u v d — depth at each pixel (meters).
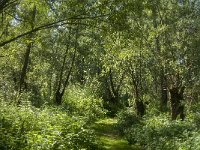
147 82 31.23
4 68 36.03
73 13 15.37
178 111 23.22
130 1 14.97
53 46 35.62
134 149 18.67
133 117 23.98
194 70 22.44
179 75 23.47
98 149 17.53
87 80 41.91
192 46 22.33
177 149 14.18
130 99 32.25
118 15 14.77
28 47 26.17
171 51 22.81
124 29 15.17
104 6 15.17
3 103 19.98
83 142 15.95
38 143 11.84
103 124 27.66
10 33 19.86
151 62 25.69
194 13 22.64
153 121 20.73
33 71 36.94
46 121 16.23
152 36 21.77
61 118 17.11
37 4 17.56
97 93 39.19
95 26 15.25
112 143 19.95
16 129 14.54
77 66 45.62
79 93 36.22
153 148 16.84
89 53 31.45
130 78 27.80
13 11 18.52
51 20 18.62
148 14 22.30
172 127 17.94
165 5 22.83
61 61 37.56
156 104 30.34
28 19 18.11
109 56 26.25
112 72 39.56
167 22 22.91
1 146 11.68
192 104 28.48
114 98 40.22
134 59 25.39
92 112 31.41
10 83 32.41
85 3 15.55
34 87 35.78
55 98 31.09
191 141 14.05
